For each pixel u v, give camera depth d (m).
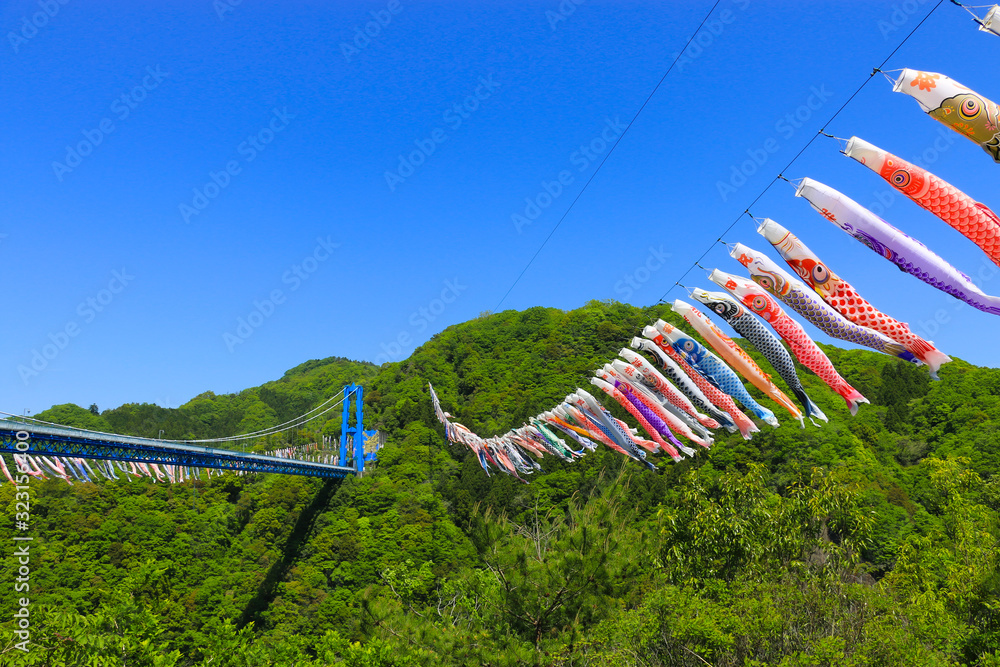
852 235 8.59
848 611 16.97
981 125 7.44
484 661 16.11
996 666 15.03
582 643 15.83
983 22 7.09
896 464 50.03
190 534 51.38
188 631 37.41
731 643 15.50
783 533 20.16
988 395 56.00
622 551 16.36
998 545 18.25
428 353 75.12
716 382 11.62
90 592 39.91
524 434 16.05
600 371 13.14
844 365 65.75
